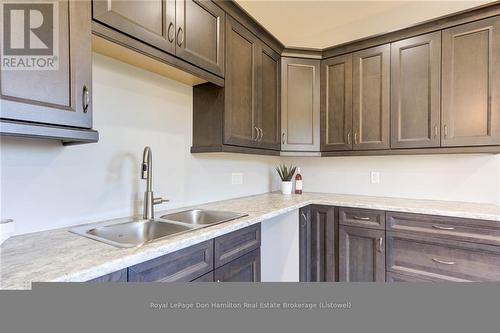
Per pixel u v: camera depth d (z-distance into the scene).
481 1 2.15
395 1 2.40
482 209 1.81
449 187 2.25
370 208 2.04
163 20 1.38
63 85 0.99
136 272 0.97
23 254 0.94
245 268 1.54
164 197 1.80
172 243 1.09
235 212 1.74
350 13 2.61
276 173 3.07
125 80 1.56
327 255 2.23
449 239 1.75
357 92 2.32
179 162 1.90
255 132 2.12
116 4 1.17
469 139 1.86
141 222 1.48
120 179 1.54
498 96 1.77
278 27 2.84
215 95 1.86
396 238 1.93
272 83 2.34
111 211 1.50
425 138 2.02
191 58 1.54
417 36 2.05
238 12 1.91
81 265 0.85
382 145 2.19
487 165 2.09
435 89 1.98
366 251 2.06
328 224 2.23
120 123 1.54
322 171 2.89
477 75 1.83
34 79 0.91
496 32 1.78
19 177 1.16
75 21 1.02
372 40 2.25
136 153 1.62
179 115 1.89
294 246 2.23
